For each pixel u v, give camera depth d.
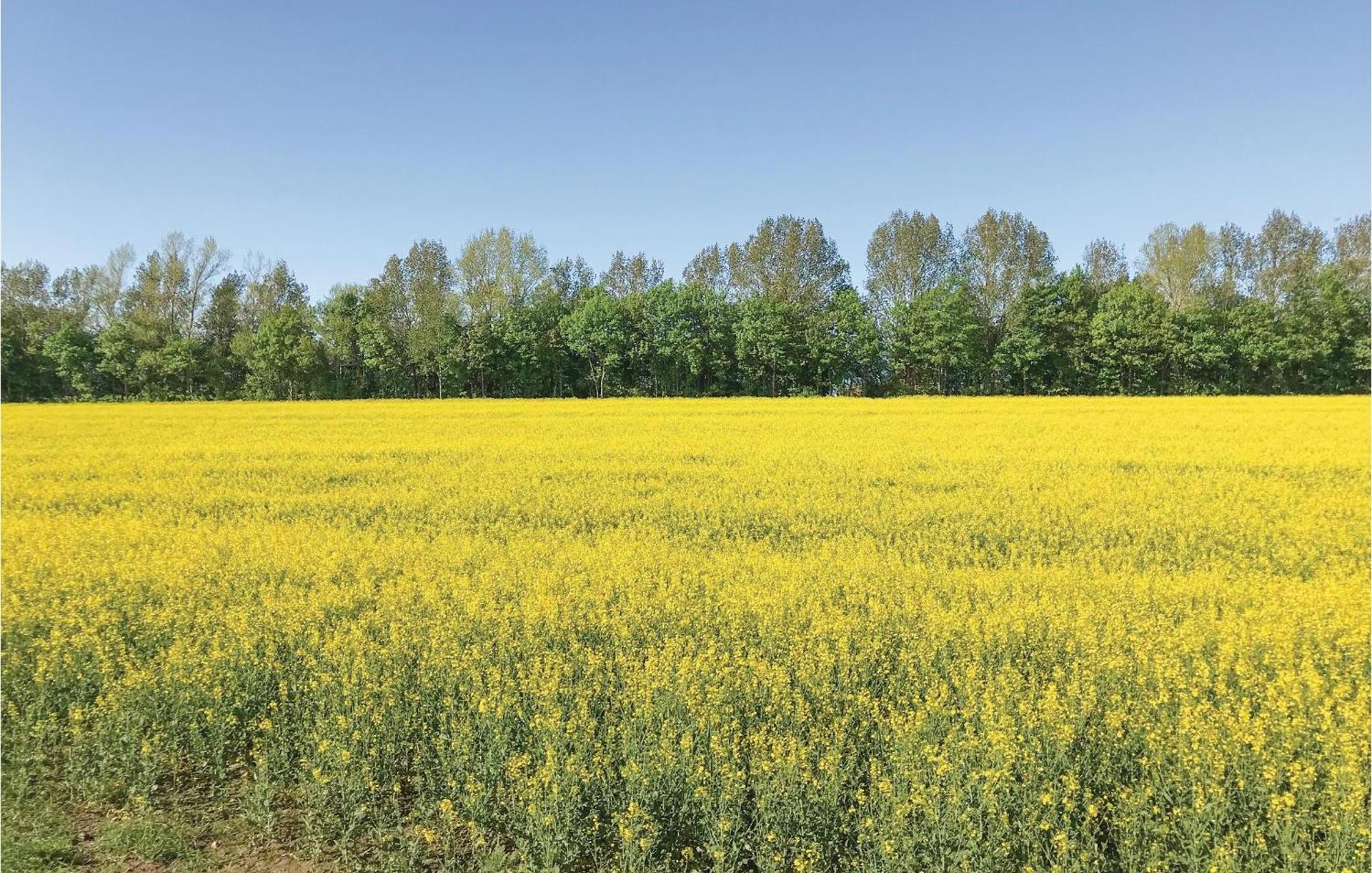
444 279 75.50
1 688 6.75
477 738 5.89
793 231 73.69
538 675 6.59
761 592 8.73
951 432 26.77
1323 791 4.89
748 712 6.14
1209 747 5.27
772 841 4.80
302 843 5.30
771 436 26.36
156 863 5.10
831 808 4.93
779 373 67.38
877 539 12.41
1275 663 6.93
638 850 4.73
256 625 7.84
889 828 4.73
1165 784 5.08
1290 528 12.48
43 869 4.98
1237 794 5.04
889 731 5.86
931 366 66.88
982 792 4.77
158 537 12.30
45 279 71.69
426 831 4.93
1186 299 66.75
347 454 22.66
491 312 67.88
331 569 9.99
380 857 5.07
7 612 8.28
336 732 5.89
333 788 5.46
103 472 19.42
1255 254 71.38
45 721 6.38
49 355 61.78
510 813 5.12
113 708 6.28
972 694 6.05
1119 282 72.38
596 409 41.47
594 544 12.20
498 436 26.89
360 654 6.95
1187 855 4.62
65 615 8.34
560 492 16.02
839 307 68.25
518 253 68.25
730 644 7.42
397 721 6.02
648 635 7.62
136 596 9.12
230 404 49.19
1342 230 71.12
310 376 65.62
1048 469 18.72
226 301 72.81
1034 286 65.56
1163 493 15.45
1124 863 4.64
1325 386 59.62
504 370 68.50
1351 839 4.47
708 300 69.75
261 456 22.22
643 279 86.25
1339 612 8.08
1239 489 15.74
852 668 6.79
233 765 6.09
